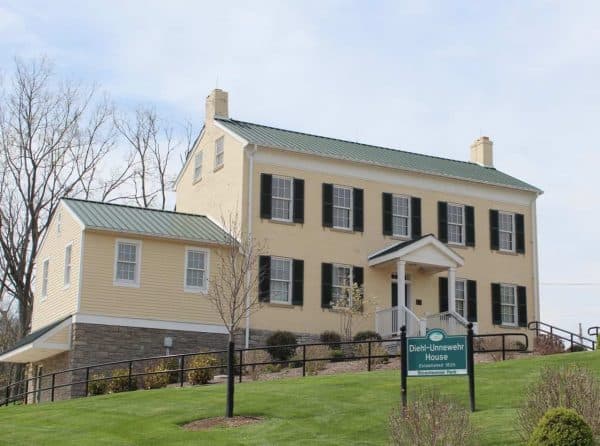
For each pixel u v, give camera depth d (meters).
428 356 20.22
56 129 47.56
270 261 36.62
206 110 41.53
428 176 41.44
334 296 37.94
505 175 46.09
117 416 21.77
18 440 19.66
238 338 35.12
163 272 34.28
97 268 33.16
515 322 42.69
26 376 40.22
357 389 22.97
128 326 33.22
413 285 40.06
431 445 15.50
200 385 28.34
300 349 34.31
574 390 16.75
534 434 15.73
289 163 38.03
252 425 19.80
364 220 39.41
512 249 43.50
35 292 39.19
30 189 46.38
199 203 40.75
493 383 23.02
